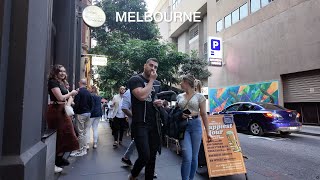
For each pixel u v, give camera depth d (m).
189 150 4.16
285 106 17.77
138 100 3.59
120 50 16.52
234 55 23.50
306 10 15.66
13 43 2.41
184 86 4.38
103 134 11.51
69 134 4.77
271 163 6.42
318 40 14.85
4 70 2.31
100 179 4.69
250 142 9.63
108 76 16.02
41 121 3.36
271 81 18.64
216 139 4.94
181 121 4.20
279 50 17.88
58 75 4.74
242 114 12.21
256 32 20.42
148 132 3.60
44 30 3.36
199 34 33.72
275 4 18.33
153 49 15.75
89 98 6.98
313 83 15.72
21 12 2.46
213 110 26.92
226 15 25.20
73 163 5.86
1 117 2.28
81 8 12.15
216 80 26.66
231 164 4.86
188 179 4.16
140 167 3.58
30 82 2.67
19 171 2.28
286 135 11.66
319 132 11.98
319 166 6.13
